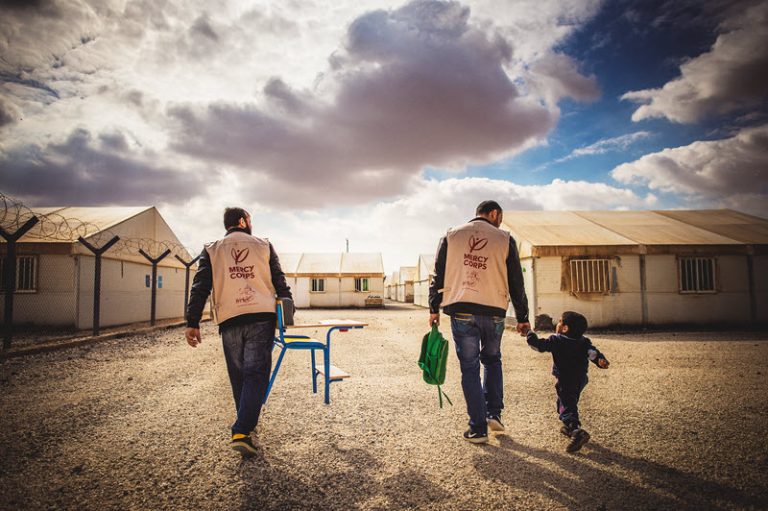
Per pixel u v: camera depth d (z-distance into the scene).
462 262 3.28
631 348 8.71
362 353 8.16
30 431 3.39
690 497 2.30
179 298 18.86
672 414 3.87
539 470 2.65
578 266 13.12
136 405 4.20
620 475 2.57
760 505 2.21
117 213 15.13
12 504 2.20
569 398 3.15
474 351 3.14
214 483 2.47
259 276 3.08
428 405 4.22
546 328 12.92
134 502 2.24
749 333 11.95
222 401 4.36
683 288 13.31
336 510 2.16
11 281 7.43
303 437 3.26
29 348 7.48
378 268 33.41
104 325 13.05
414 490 2.38
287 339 4.09
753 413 3.90
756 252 13.33
